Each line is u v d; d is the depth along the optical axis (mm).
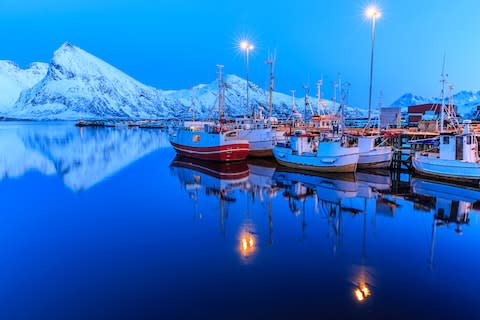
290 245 13266
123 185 25781
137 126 146750
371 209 18047
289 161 30859
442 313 8734
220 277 10695
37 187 25359
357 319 8531
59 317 8805
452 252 12461
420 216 16734
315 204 19219
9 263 11922
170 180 27547
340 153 27031
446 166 23531
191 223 16250
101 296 9695
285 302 9258
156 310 9000
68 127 144125
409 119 53688
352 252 12531
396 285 10117
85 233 15039
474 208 17891
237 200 20516
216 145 35281
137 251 12898
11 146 59156
